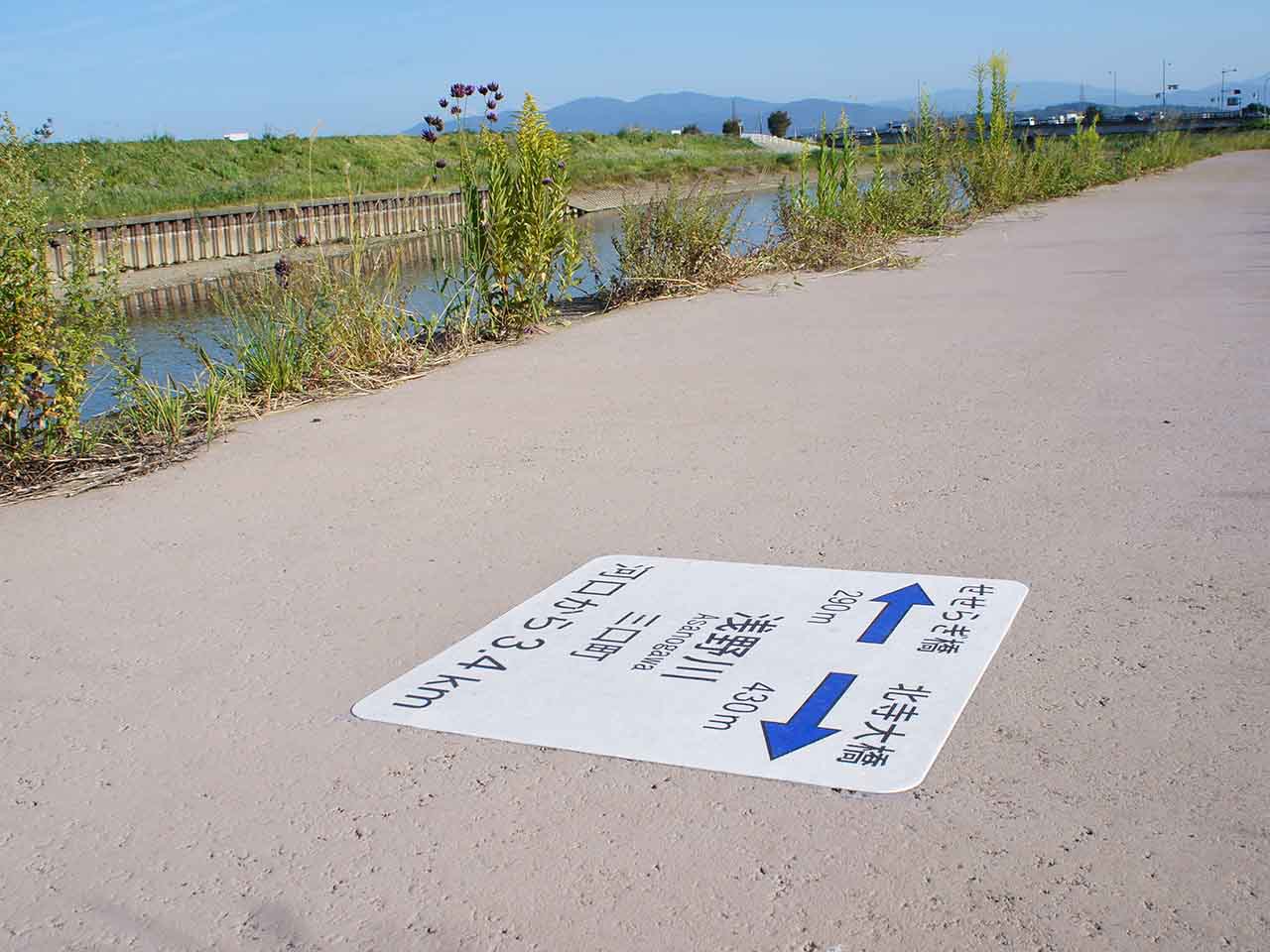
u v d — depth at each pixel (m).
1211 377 6.28
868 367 6.99
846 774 2.75
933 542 4.13
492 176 8.70
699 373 7.05
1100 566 3.85
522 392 6.79
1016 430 5.47
